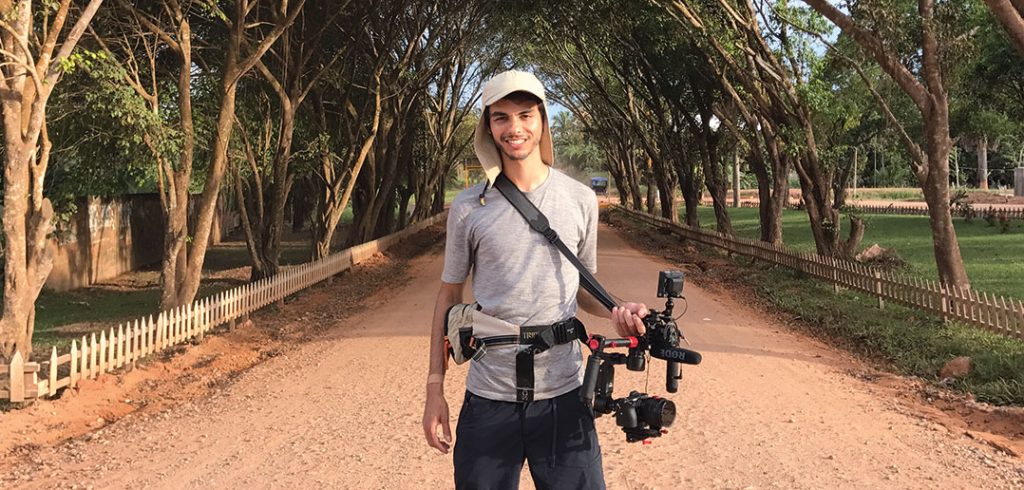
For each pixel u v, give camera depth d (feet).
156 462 18.30
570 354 7.84
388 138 80.79
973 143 184.96
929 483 16.02
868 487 15.78
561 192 7.87
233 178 58.03
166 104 46.34
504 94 7.52
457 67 106.01
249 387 26.63
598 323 34.86
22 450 19.94
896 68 38.17
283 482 16.55
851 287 44.78
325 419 21.76
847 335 33.91
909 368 27.68
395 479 16.55
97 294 59.36
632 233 109.70
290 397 24.77
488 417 7.69
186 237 38.37
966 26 39.86
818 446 18.56
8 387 23.26
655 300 43.75
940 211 38.27
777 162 66.74
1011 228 100.22
